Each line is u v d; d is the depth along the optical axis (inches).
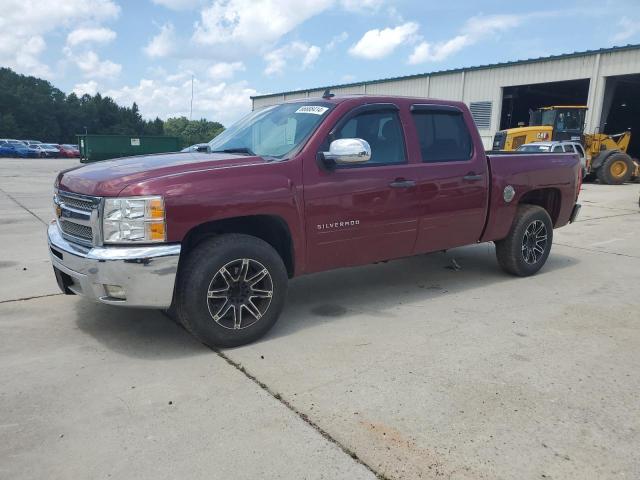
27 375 135.0
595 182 890.7
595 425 114.4
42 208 460.1
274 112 192.2
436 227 196.4
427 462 101.0
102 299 141.0
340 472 98.0
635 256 286.7
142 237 137.1
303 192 159.9
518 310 190.9
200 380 133.5
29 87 4488.2
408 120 189.0
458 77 1123.9
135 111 5167.3
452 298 205.0
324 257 170.1
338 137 170.4
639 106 1459.2
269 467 99.2
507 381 134.3
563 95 1268.5
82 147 1384.1
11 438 107.3
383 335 165.5
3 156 2081.7
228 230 162.4
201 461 100.7
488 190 210.8
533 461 101.7
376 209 176.7
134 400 123.1
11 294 202.1
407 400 124.2
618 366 143.9
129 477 96.0
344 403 122.6
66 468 98.3
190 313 146.0
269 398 124.7
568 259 278.5
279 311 161.0
